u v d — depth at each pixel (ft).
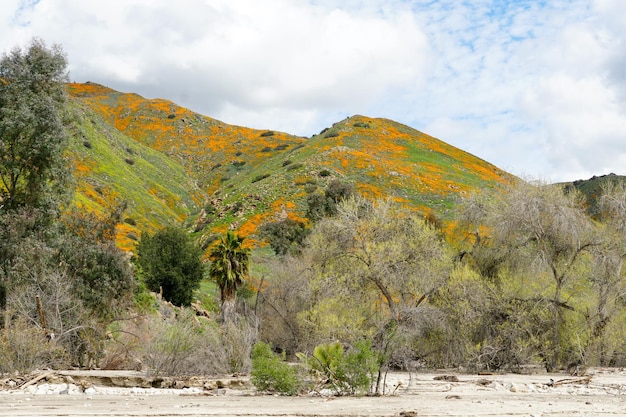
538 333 94.94
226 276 129.49
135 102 618.03
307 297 112.16
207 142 536.83
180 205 359.66
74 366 79.92
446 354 98.27
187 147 524.11
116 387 59.47
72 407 41.83
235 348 74.90
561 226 96.43
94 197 263.49
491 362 92.58
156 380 61.62
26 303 79.87
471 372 90.17
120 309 93.45
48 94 104.12
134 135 545.03
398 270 104.99
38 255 87.97
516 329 91.71
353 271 106.83
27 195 99.60
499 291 98.48
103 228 98.32
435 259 106.42
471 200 110.83
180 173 442.50
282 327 130.11
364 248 106.93
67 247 92.43
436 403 47.09
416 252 107.04
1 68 100.37
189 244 164.25
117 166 344.90
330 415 38.83
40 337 70.95
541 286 96.07
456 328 96.89
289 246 218.18
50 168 100.37
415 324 97.25
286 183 307.17
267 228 239.30
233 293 131.54
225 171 469.16
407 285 104.68
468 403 47.19
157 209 318.65
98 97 639.35
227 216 286.05
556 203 98.99
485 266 107.14
